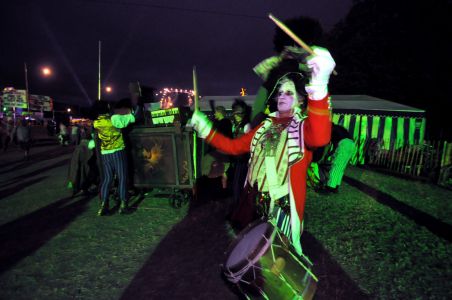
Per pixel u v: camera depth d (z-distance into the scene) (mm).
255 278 1545
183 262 3254
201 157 5621
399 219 4625
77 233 4105
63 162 11602
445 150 7945
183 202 5340
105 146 4684
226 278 1683
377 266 3127
